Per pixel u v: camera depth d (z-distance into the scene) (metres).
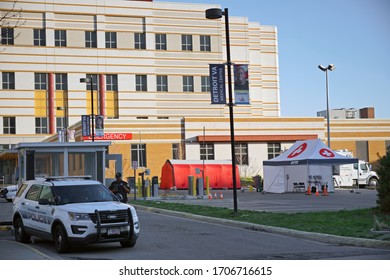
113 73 69.38
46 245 14.99
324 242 15.11
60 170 33.81
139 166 57.03
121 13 69.94
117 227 13.26
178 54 71.50
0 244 15.25
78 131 58.16
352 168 48.06
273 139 59.34
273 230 17.45
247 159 59.06
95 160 32.78
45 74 68.31
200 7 72.75
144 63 70.25
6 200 37.59
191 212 23.89
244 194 40.34
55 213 13.49
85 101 68.75
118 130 56.81
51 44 68.00
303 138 60.19
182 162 49.12
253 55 81.00
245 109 74.94
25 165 31.45
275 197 35.47
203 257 12.41
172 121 58.38
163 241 15.36
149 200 33.47
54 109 68.00
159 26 71.06
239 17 76.12
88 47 69.00
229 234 17.06
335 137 62.03
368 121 63.16
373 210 19.73
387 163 19.08
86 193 14.41
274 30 84.44
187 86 71.69
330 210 23.69
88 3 69.06
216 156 58.66
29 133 67.50
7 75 67.19
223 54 75.31
